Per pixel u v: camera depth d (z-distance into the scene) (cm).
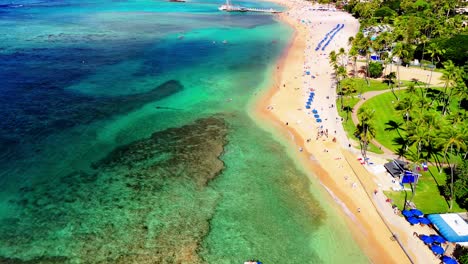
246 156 7056
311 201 5825
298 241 5081
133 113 8794
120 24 19450
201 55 13888
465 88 8325
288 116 8681
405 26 13975
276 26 19788
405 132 7644
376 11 18938
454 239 4741
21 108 8719
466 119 7581
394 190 5931
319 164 6769
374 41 12481
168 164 6800
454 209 5422
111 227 5331
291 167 6700
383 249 4900
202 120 8525
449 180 6025
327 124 8212
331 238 5116
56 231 5244
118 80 10931
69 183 6250
